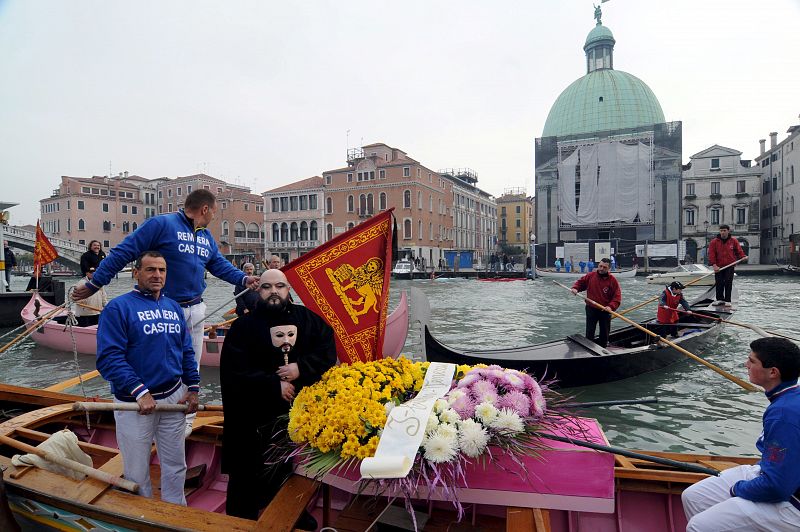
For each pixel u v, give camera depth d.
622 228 46.84
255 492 2.62
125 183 70.00
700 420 6.42
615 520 3.00
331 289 3.01
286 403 2.63
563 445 2.17
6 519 2.66
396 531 2.59
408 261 44.66
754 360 2.45
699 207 53.28
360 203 52.41
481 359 6.81
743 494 2.32
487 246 75.62
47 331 10.95
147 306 2.88
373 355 3.09
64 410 4.06
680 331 9.92
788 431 2.20
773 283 29.00
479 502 2.10
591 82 55.09
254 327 2.63
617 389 7.58
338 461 2.15
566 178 47.34
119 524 2.45
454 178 63.94
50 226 67.31
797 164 45.47
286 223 56.19
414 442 2.02
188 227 3.71
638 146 45.00
